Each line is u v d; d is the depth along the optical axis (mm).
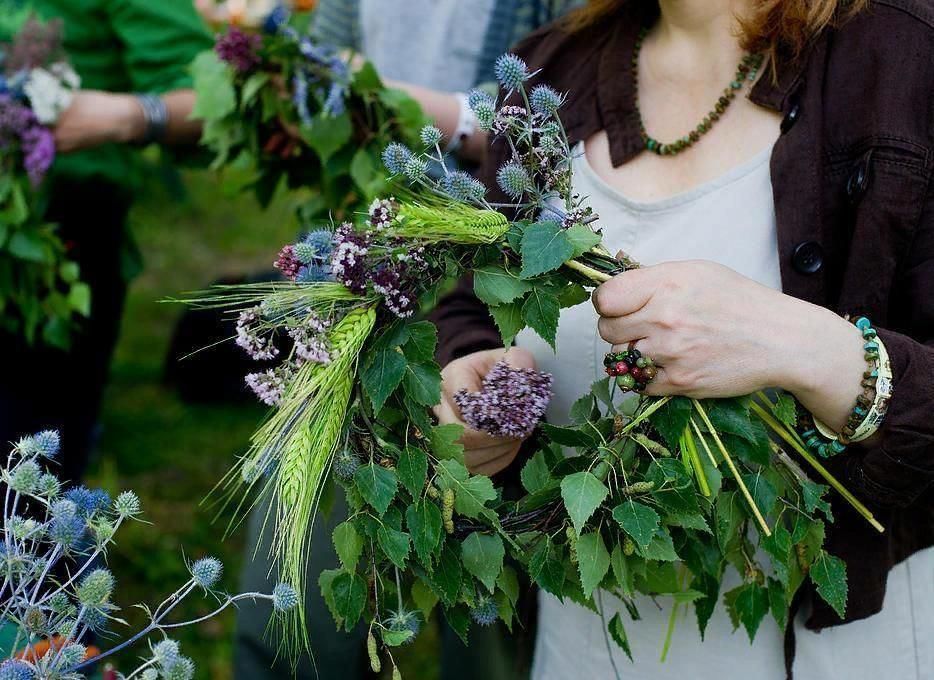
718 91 1376
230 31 2002
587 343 1456
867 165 1225
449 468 1184
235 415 4391
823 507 1201
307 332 1139
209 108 2088
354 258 1124
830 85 1274
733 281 1163
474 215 1157
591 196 1456
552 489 1206
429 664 2842
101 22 2373
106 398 4488
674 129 1408
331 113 2008
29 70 2113
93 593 1018
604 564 1166
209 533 3518
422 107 2045
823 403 1168
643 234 1397
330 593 1204
